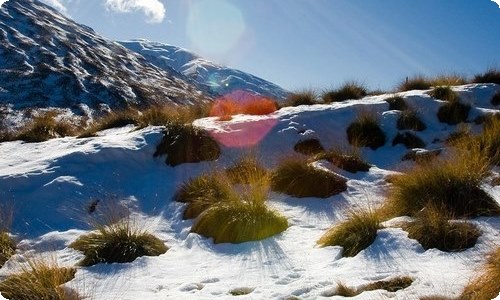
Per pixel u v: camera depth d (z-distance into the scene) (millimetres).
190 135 10852
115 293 5570
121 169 9883
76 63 63750
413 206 6957
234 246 6902
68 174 9391
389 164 10797
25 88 50938
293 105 14547
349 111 12617
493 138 9938
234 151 10992
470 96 13602
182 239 7574
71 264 6605
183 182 9625
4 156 10773
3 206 8438
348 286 5012
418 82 15602
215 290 5418
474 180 7078
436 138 11812
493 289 4371
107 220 7934
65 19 94375
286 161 9594
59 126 13797
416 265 5320
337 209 8164
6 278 6129
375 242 6027
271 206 8188
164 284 5789
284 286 5336
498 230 5926
